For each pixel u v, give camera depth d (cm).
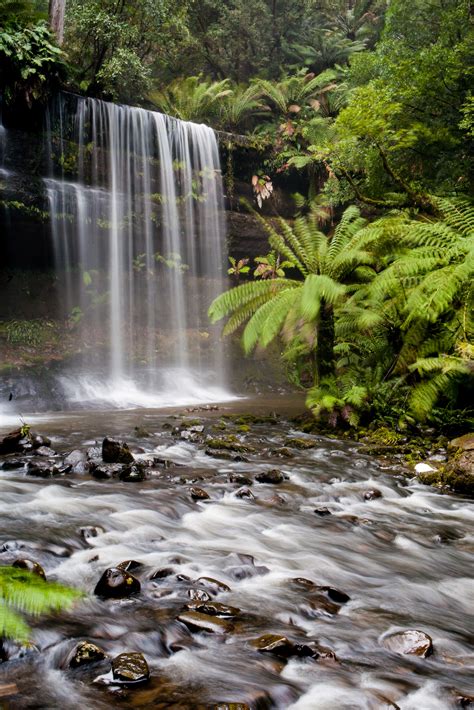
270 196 1923
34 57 1297
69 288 1477
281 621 258
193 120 1953
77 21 1633
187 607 261
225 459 629
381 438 756
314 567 334
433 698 203
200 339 1677
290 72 2486
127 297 1573
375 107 1048
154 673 206
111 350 1478
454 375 782
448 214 895
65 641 225
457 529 424
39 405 1180
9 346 1305
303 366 1653
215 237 1769
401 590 310
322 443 749
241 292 866
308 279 772
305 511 447
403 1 1349
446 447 700
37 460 546
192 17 2264
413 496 519
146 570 305
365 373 913
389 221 859
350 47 2444
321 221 1866
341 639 246
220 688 197
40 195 1354
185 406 1261
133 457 570
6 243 1370
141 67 1648
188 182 1691
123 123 1537
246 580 308
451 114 1195
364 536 397
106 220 1502
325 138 1841
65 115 1417
